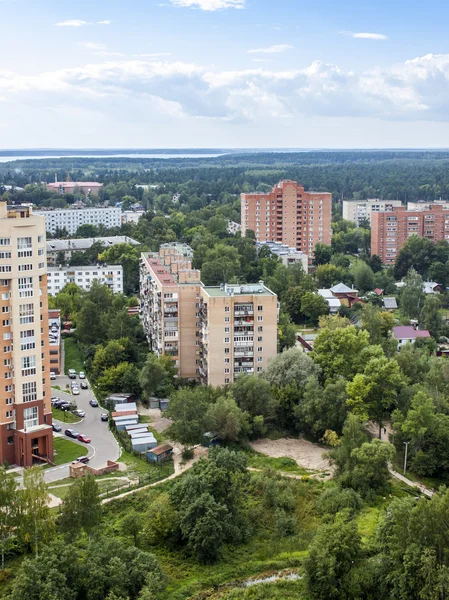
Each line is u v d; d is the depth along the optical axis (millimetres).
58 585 129875
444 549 134375
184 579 148125
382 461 181125
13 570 145625
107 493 177875
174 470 193625
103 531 159750
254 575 150500
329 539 143625
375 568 141875
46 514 151000
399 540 139500
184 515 158750
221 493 165875
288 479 186500
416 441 197750
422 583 132125
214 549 154125
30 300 196375
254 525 168750
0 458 197500
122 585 133875
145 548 158125
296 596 141625
